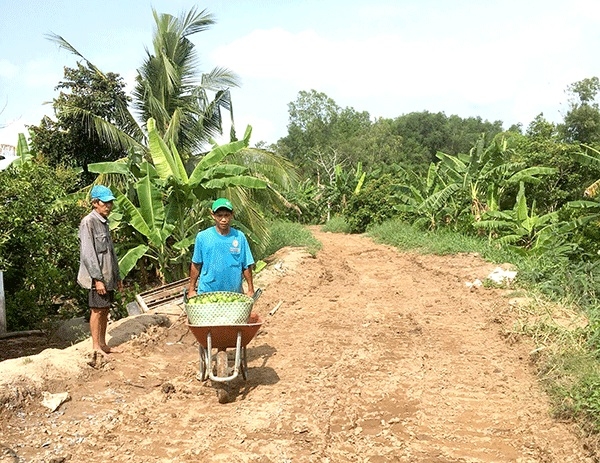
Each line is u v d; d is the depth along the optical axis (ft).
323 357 24.98
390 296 40.32
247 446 16.17
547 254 46.06
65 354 22.13
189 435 17.02
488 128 291.79
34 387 19.03
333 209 134.72
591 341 23.11
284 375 22.52
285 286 43.06
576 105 124.67
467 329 29.96
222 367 19.25
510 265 46.42
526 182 67.31
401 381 21.72
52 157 60.54
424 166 189.78
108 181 49.08
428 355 25.32
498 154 63.36
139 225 38.73
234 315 18.78
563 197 69.82
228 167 42.39
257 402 19.51
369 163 194.90
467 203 71.56
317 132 252.42
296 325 31.32
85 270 22.66
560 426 17.40
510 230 61.21
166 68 57.31
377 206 100.89
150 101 56.49
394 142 205.26
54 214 38.78
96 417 18.10
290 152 256.32
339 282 47.73
